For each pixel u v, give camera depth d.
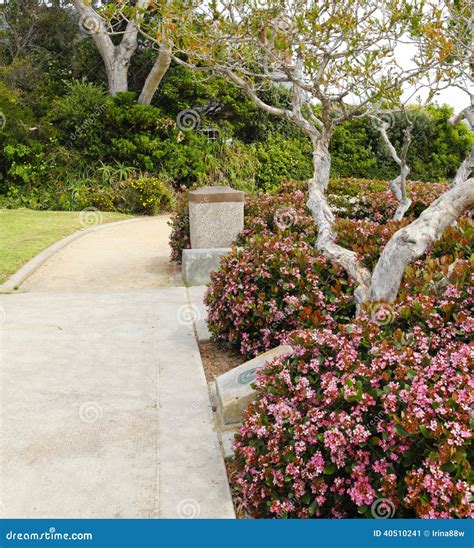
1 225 11.71
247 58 5.70
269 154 18.97
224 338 5.00
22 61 17.55
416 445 2.41
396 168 19.84
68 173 16.30
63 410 3.92
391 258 3.65
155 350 5.09
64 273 8.42
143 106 16.55
